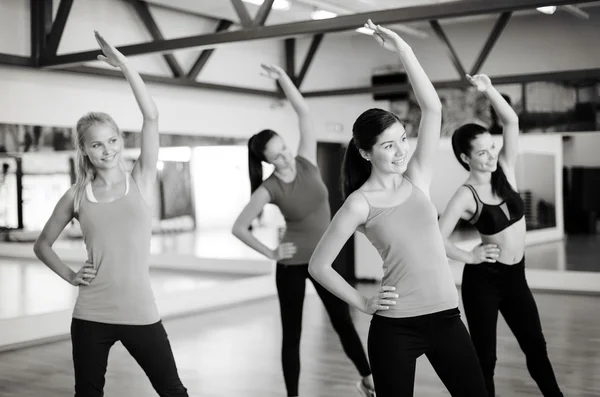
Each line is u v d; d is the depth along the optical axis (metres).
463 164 3.16
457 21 9.94
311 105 9.64
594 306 7.23
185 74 8.27
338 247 2.36
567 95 8.86
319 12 7.45
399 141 2.32
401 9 4.86
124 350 5.62
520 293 3.08
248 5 7.45
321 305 7.64
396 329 2.30
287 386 3.88
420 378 4.51
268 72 3.89
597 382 4.31
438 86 8.59
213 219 9.09
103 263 2.65
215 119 8.48
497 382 4.36
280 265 3.85
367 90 9.17
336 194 9.95
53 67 6.55
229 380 4.59
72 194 2.74
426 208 2.33
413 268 2.29
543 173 12.64
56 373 5.02
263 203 3.82
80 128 2.69
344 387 4.32
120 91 7.42
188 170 8.75
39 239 2.82
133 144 7.55
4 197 6.36
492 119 9.49
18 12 6.49
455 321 2.30
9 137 6.39
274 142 3.71
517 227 3.09
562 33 9.27
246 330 6.42
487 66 9.82
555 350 5.21
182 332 6.37
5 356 5.62
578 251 11.14
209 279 8.42
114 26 7.48
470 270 3.13
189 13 8.33
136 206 2.69
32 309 6.26
